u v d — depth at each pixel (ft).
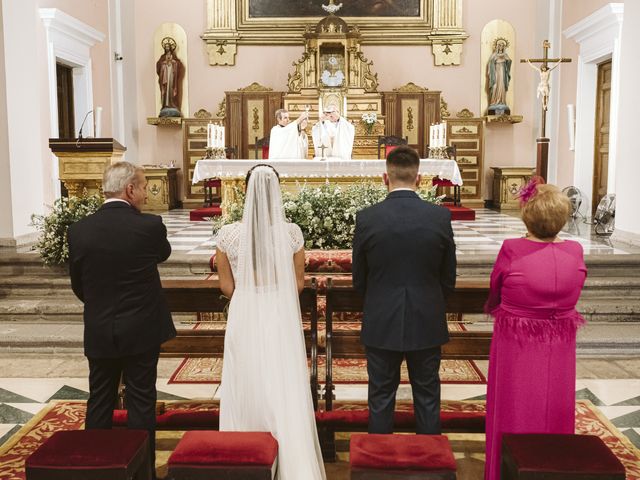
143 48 49.42
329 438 12.52
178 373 18.08
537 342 9.77
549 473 8.41
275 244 10.69
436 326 10.55
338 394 16.37
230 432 9.64
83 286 10.77
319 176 31.37
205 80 49.65
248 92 48.32
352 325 20.04
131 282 10.59
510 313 9.95
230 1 48.93
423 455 8.87
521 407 9.91
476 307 13.60
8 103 26.89
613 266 23.99
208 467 8.91
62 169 26.45
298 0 48.75
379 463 8.71
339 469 12.25
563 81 43.24
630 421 14.76
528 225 9.85
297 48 49.21
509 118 48.44
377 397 10.91
